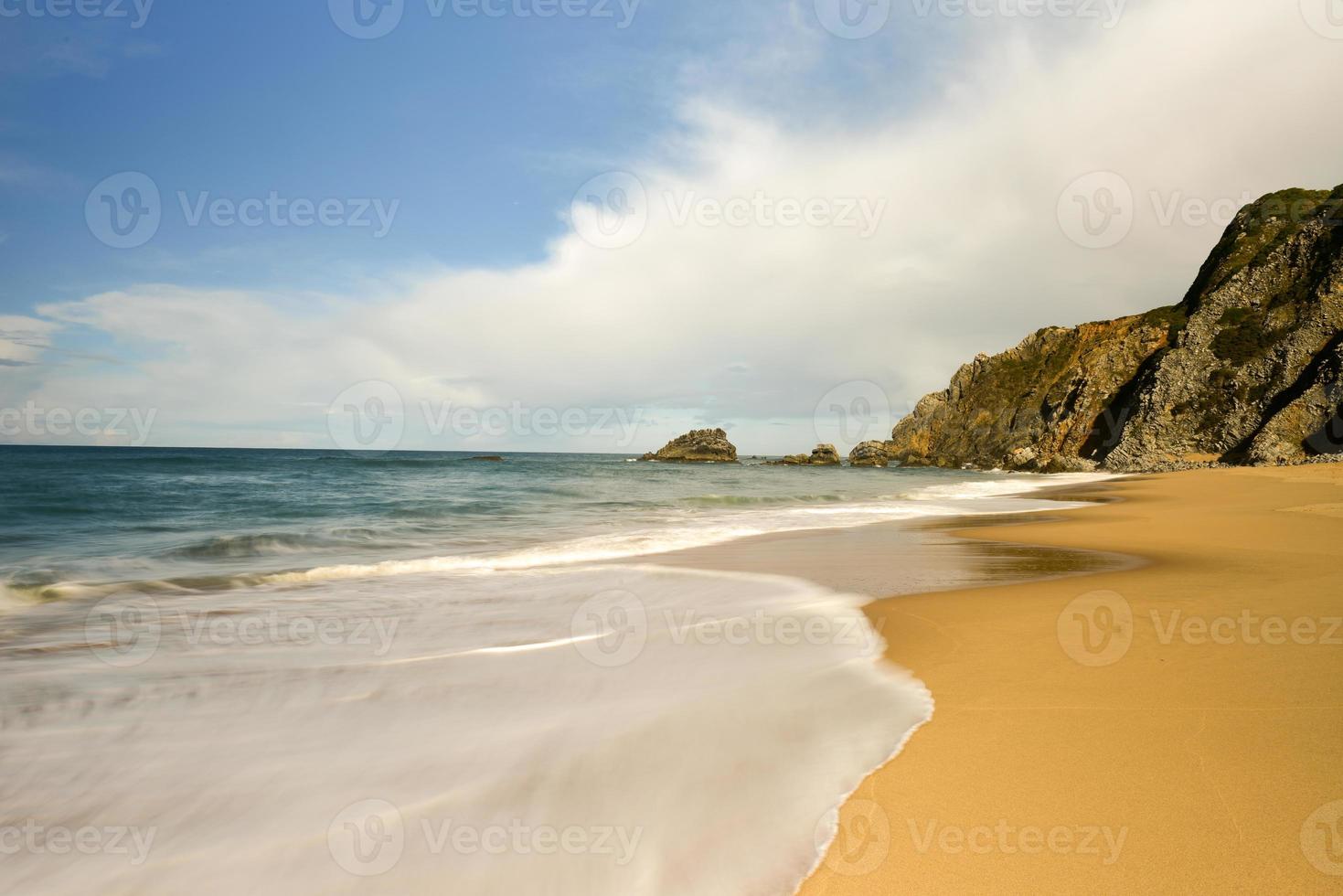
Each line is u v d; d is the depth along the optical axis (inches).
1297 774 120.0
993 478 1910.7
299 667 194.5
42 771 132.0
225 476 1253.1
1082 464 2464.3
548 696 170.7
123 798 121.9
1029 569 350.3
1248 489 949.2
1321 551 376.8
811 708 159.5
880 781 122.7
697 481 1437.0
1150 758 127.7
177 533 496.1
